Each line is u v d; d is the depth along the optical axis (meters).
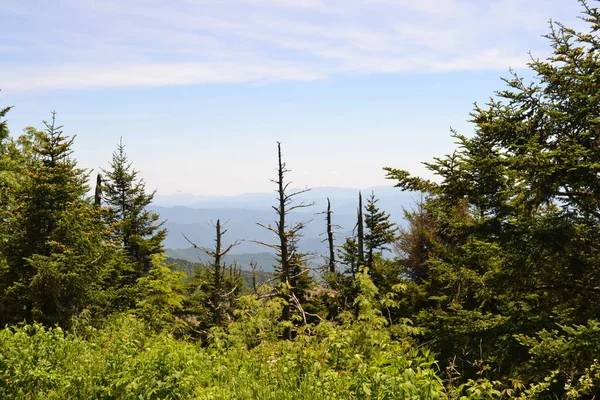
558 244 8.83
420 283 22.50
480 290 10.73
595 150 8.57
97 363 7.87
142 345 9.20
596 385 6.43
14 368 7.03
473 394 5.77
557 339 7.83
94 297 17.58
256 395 6.64
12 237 17.17
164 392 6.55
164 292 18.61
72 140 18.61
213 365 8.55
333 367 7.28
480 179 10.29
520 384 6.10
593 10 9.59
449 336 10.68
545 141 10.27
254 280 28.02
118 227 27.70
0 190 19.22
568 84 9.51
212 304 27.73
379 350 7.64
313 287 28.27
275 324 10.35
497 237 10.02
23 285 16.06
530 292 10.27
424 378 5.54
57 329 9.16
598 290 9.38
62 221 17.48
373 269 24.02
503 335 9.78
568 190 9.30
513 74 10.69
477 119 11.05
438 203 11.48
